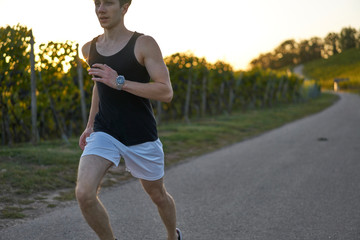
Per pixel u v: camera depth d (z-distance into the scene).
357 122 14.65
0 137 7.87
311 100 37.72
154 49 2.24
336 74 127.25
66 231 3.29
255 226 3.59
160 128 11.26
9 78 7.29
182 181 5.55
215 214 3.95
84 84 9.21
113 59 2.26
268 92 25.75
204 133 10.81
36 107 7.75
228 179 5.67
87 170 2.19
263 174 6.02
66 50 8.16
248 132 12.15
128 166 2.43
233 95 20.42
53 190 4.59
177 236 2.75
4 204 3.91
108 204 4.25
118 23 2.27
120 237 3.25
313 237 3.31
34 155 5.85
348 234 3.38
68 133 9.27
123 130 2.32
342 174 5.95
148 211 4.02
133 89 2.16
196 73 15.29
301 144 9.39
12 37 7.14
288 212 4.03
